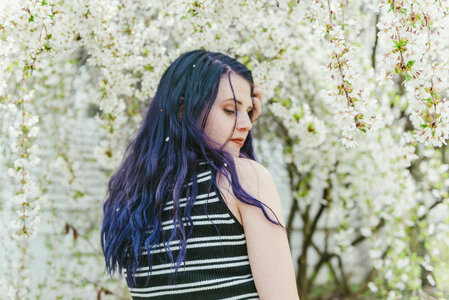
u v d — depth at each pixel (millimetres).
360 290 4113
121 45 1853
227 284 912
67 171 2881
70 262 3396
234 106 1125
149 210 1056
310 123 2439
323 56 2975
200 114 1107
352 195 3545
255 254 912
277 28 2076
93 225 3404
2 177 2396
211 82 1117
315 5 1550
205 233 938
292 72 3164
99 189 3281
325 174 3438
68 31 1693
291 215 4062
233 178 946
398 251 3123
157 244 991
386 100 2812
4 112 2086
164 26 2332
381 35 1143
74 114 2992
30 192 1918
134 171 1220
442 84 1108
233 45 2127
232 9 1886
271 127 3539
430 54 1106
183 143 1066
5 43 1605
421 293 2957
